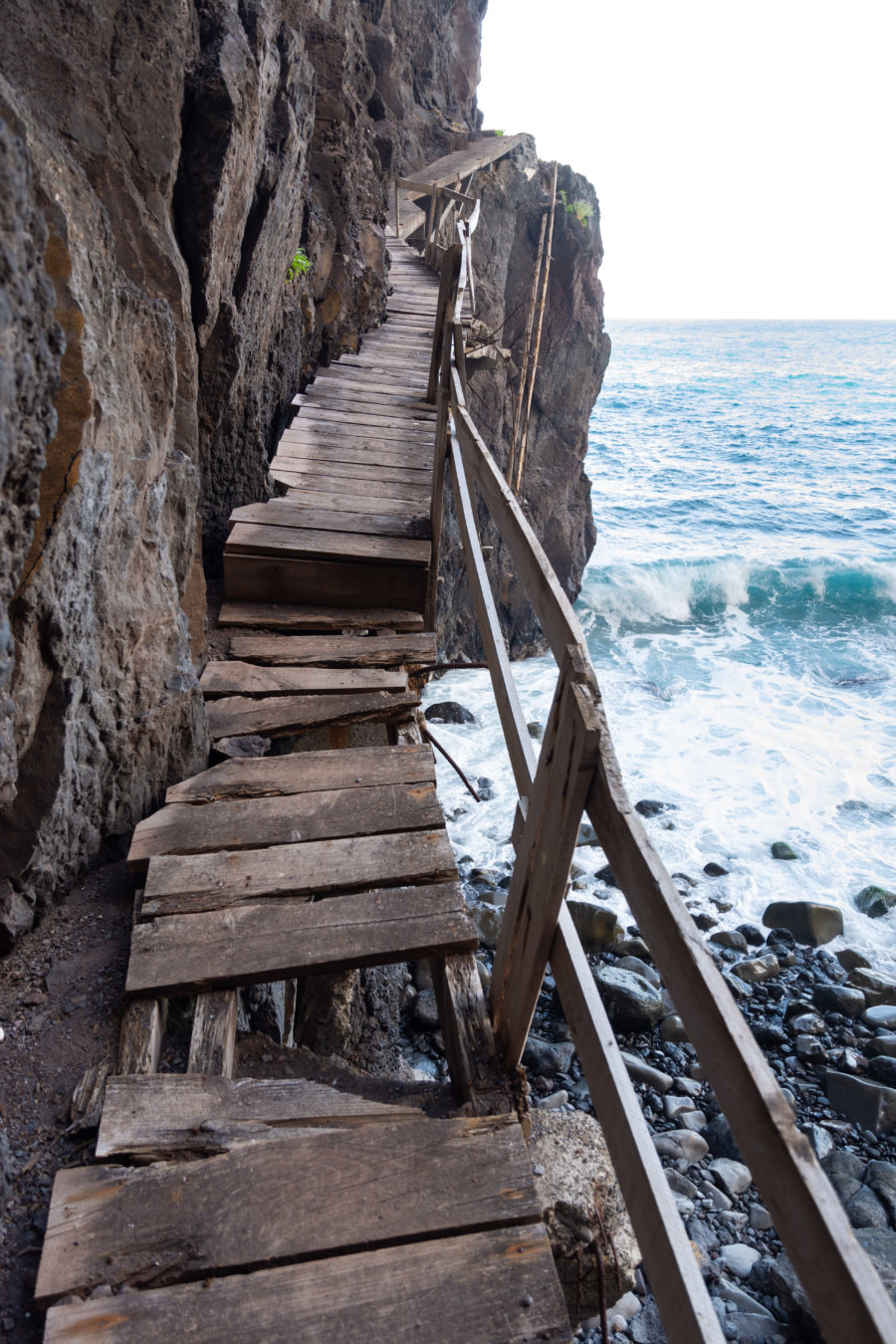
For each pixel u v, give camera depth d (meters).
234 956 2.26
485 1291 1.54
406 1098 2.16
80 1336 1.45
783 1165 0.99
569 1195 2.64
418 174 17.77
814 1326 3.79
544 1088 5.19
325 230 7.46
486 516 17.02
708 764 10.63
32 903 2.43
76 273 2.04
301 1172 1.73
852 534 24.38
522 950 2.00
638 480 32.59
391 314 10.99
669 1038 5.77
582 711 1.60
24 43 2.61
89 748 2.48
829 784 10.10
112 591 2.49
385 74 20.05
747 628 17.50
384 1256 1.59
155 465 2.79
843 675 14.11
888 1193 4.55
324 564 4.41
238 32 3.79
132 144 2.97
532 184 20.00
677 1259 1.24
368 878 2.55
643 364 91.38
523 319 19.89
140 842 2.70
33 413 1.48
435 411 7.00
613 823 1.50
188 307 3.30
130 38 2.84
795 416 53.09
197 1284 1.54
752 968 6.56
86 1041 2.12
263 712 3.56
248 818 2.82
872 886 7.71
